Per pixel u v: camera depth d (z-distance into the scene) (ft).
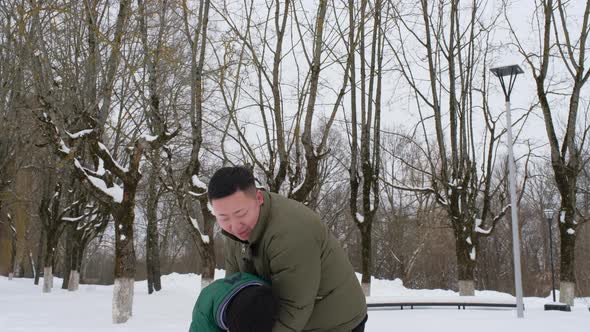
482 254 149.48
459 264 63.16
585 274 137.28
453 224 64.80
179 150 81.66
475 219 65.05
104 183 44.37
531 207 161.07
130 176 43.39
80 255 93.66
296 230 7.64
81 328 37.29
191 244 159.33
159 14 46.16
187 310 50.75
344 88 48.24
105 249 202.08
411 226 137.28
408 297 56.03
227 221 7.57
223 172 7.40
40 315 46.26
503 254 160.15
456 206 64.13
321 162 112.37
